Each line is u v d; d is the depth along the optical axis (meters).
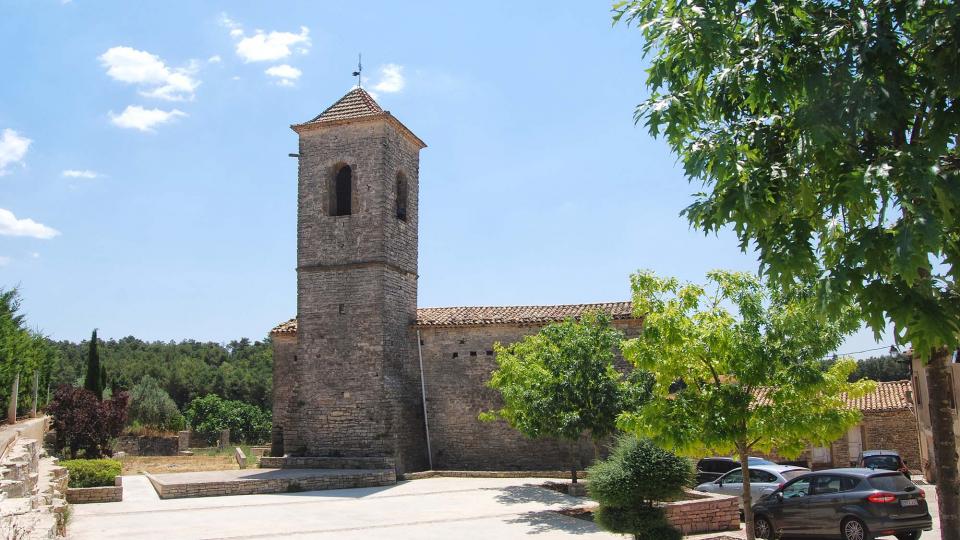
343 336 31.55
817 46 7.32
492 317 32.91
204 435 69.75
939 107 6.86
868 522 15.88
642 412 13.37
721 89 7.83
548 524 19.09
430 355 33.09
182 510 22.22
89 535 17.84
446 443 32.28
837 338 12.45
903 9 6.98
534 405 22.62
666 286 13.55
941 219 6.46
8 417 33.19
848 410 12.89
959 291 7.58
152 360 91.31
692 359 12.98
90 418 38.19
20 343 32.97
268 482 26.23
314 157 33.22
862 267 6.85
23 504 10.51
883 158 6.78
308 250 32.62
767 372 12.59
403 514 21.06
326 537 17.64
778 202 7.64
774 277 7.44
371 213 31.98
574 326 23.59
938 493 8.20
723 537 16.72
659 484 14.67
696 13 7.75
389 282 31.94
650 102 8.30
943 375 8.24
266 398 85.12
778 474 20.81
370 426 30.55
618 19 8.98
